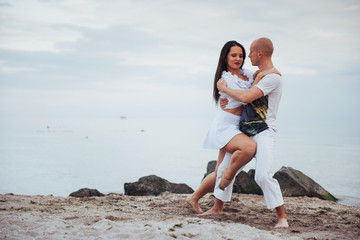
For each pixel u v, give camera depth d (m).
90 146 49.22
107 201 5.93
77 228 3.92
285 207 5.72
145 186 9.38
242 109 4.69
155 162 28.88
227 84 4.63
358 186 15.80
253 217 4.88
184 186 9.59
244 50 4.84
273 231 4.15
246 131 4.51
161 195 6.76
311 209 5.61
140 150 43.25
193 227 3.96
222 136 4.61
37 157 31.77
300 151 42.19
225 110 4.71
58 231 3.79
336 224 4.56
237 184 8.45
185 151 42.28
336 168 24.55
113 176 20.59
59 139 66.94
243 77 4.91
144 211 5.17
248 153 4.41
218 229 3.89
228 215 4.88
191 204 5.16
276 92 4.46
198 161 30.25
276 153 38.84
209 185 5.08
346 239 3.81
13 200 5.60
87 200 6.02
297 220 4.73
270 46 4.54
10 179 18.86
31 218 4.35
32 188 16.27
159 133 110.62
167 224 4.13
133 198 6.34
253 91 4.37
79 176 20.36
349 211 5.55
